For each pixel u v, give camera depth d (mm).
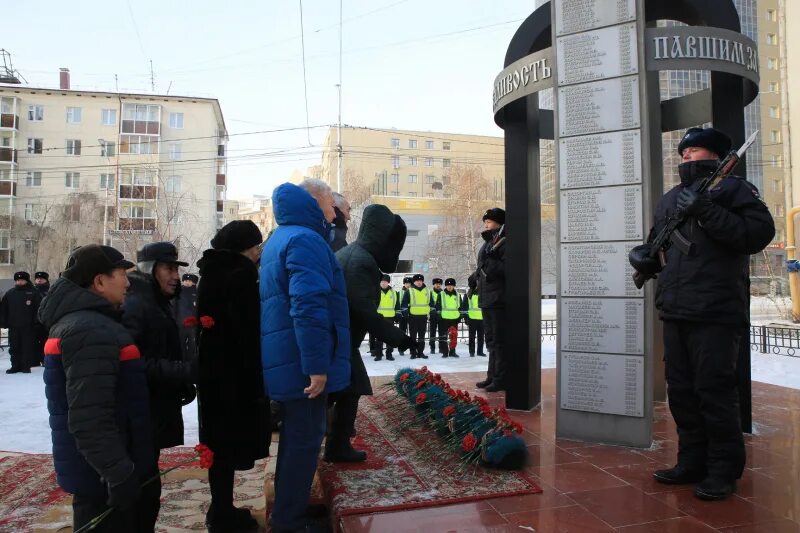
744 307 2680
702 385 2627
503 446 2979
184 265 2779
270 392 2354
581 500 2576
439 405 3553
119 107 34188
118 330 2033
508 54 4598
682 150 2799
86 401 1861
